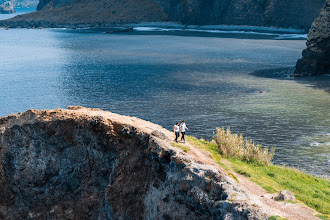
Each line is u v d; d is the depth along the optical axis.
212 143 32.09
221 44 191.75
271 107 71.31
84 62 140.62
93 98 81.62
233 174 25.86
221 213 20.20
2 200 30.30
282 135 54.91
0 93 87.75
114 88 92.88
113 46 190.75
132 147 28.73
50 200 29.80
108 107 73.19
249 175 26.00
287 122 61.44
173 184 24.67
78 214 29.09
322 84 93.94
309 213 19.09
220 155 29.53
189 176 23.53
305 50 108.50
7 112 71.06
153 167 26.89
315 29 107.62
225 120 62.91
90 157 29.61
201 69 120.81
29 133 30.27
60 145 29.94
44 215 29.64
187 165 24.19
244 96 81.50
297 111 68.19
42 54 166.25
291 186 25.02
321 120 62.38
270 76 106.88
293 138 53.53
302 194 23.59
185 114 67.06
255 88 90.06
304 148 49.31
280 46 179.75
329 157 45.94
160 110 70.25
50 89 92.00
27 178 30.09
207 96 82.19
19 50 181.00
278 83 96.12
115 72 117.69
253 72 113.81
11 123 31.39
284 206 19.83
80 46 193.12
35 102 78.62
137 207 27.08
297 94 82.50
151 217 25.83
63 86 95.75
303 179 27.38
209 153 28.05
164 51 169.12
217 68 122.25
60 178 29.91
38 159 30.11
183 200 24.14
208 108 71.25
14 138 30.64
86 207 29.03
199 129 57.84
